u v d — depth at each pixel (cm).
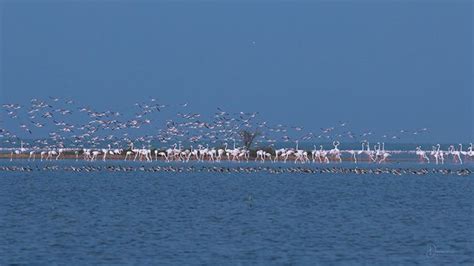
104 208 8106
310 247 5603
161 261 5075
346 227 6644
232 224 6775
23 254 5278
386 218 7369
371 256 5316
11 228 6450
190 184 11656
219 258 5172
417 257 5303
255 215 7506
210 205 8488
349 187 11388
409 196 10000
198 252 5372
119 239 5884
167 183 11838
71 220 7006
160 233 6197
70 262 5034
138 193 10025
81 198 9281
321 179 13075
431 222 7056
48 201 8875
